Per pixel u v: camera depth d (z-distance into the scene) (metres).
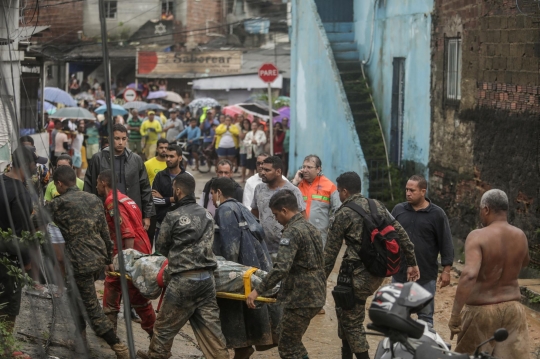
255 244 7.38
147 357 7.39
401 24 15.99
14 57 8.11
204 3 42.22
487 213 6.16
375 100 17.66
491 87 11.93
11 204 6.28
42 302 6.17
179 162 9.82
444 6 13.77
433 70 14.33
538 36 10.58
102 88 40.22
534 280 10.41
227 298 6.91
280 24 42.69
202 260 6.55
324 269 6.78
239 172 25.16
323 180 9.73
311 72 19.30
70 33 38.94
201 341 6.66
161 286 6.81
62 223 6.84
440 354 4.53
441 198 13.95
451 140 13.51
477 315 6.09
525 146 10.91
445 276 7.81
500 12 11.57
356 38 19.20
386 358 4.95
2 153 7.03
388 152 16.67
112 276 7.41
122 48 40.72
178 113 33.06
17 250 6.17
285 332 6.66
